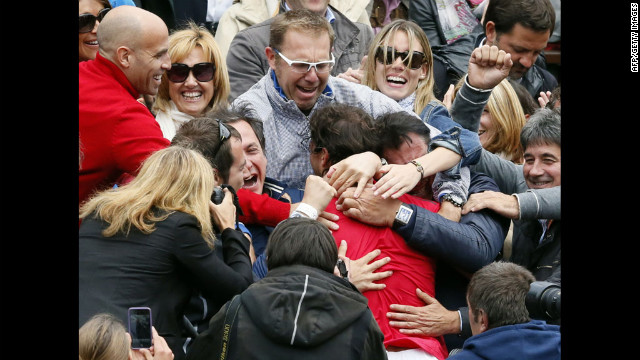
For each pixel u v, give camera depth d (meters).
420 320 11.73
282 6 17.52
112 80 12.54
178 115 14.80
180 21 19.09
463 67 18.59
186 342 10.32
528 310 10.60
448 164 12.63
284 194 13.13
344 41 17.77
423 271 12.05
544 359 10.10
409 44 15.23
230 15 18.25
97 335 8.86
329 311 9.30
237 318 9.34
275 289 9.37
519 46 16.58
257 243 12.55
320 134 12.59
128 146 12.27
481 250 12.36
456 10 19.22
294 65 13.52
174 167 10.54
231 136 12.03
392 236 11.98
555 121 13.37
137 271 10.04
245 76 16.42
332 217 12.07
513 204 12.90
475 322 10.76
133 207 10.25
